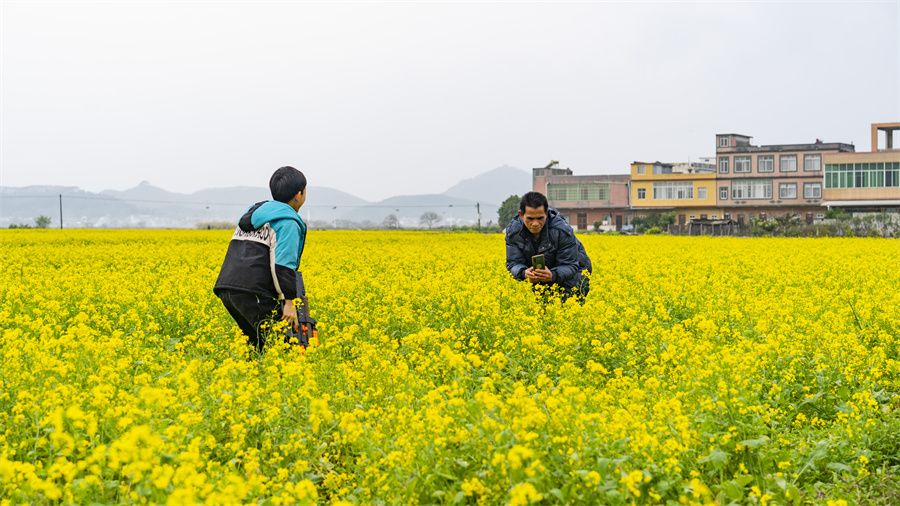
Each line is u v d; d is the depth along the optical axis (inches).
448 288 513.3
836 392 320.8
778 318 418.0
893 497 241.8
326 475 234.8
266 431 254.1
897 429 278.7
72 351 312.2
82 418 218.2
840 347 346.3
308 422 254.5
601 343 377.4
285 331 350.3
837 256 957.8
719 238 1733.5
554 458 208.5
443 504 205.3
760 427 257.0
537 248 464.8
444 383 310.2
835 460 262.2
